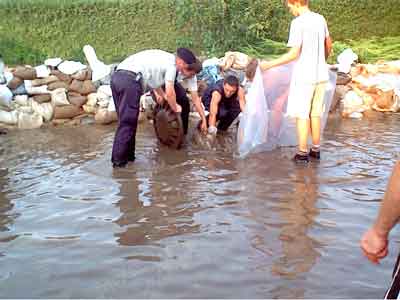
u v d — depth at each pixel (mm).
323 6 10766
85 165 6250
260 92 6480
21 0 9242
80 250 4254
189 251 4215
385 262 4031
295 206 5055
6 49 8953
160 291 3664
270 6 10203
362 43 10742
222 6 9477
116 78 6059
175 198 5262
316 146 6402
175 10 9711
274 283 3758
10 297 3623
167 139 6871
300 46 6164
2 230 4629
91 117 8172
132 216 4871
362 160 6402
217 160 6426
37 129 7836
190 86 6961
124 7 9586
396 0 11109
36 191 5488
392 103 8820
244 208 5012
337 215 4855
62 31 9406
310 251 4203
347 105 8672
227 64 8656
